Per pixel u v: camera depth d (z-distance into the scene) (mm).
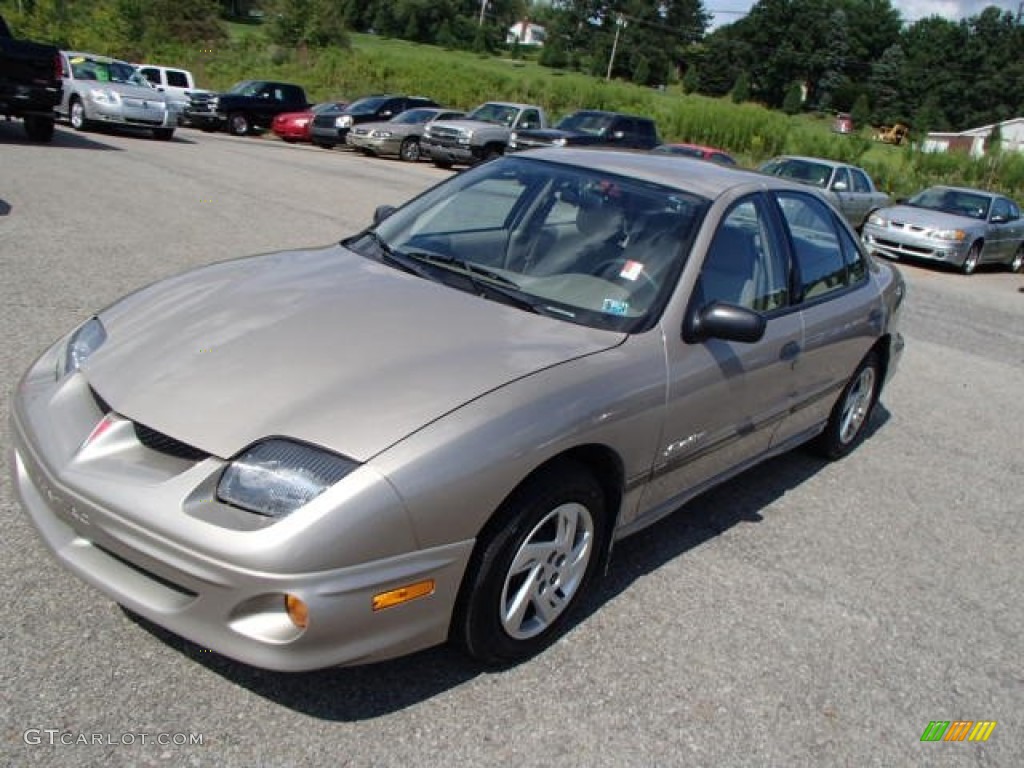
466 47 107938
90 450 2572
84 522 2512
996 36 96062
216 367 2713
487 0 117688
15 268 6746
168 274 7145
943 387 7273
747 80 103688
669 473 3473
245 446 2434
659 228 3609
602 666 3008
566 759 2562
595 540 3139
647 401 3127
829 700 3027
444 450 2488
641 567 3707
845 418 5191
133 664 2678
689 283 3432
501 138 22766
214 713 2539
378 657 2512
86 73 19391
